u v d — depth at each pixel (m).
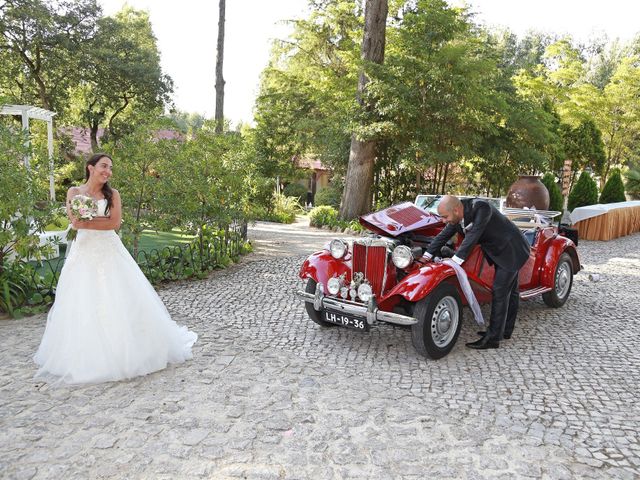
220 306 6.42
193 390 3.93
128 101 28.00
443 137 14.52
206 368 4.39
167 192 7.74
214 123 9.52
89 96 27.81
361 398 3.87
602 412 3.72
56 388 3.90
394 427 3.42
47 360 4.13
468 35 19.64
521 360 4.76
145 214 7.73
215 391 3.93
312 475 2.85
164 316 4.46
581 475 2.91
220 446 3.14
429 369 4.50
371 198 17.83
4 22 21.83
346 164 19.61
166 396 3.81
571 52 29.75
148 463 2.94
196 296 6.87
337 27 24.25
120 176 7.19
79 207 3.86
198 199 8.59
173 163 7.68
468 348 5.08
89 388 3.91
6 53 24.22
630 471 2.96
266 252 10.83
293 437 3.26
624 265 9.99
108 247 4.09
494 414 3.65
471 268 5.26
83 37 24.75
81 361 3.97
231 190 9.20
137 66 25.38
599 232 13.88
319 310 5.16
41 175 6.05
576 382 4.26
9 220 5.80
